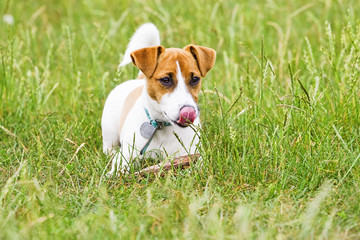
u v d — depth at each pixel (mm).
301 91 10750
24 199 7887
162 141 8883
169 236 6801
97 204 7797
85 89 12531
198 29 14789
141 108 8898
